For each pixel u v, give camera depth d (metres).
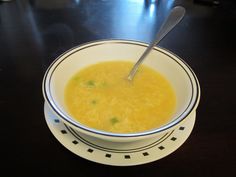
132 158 0.15
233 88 0.22
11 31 0.29
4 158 0.16
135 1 0.36
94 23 0.31
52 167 0.16
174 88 0.20
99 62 0.23
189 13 0.34
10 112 0.19
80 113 0.19
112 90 0.21
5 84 0.22
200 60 0.26
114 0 0.36
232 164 0.16
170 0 0.37
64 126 0.17
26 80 0.22
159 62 0.22
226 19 0.33
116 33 0.29
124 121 0.18
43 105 0.20
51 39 0.28
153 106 0.19
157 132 0.14
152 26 0.31
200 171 0.16
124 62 0.23
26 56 0.25
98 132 0.14
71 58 0.21
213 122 0.19
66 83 0.20
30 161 0.16
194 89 0.17
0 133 0.18
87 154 0.16
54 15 0.32
